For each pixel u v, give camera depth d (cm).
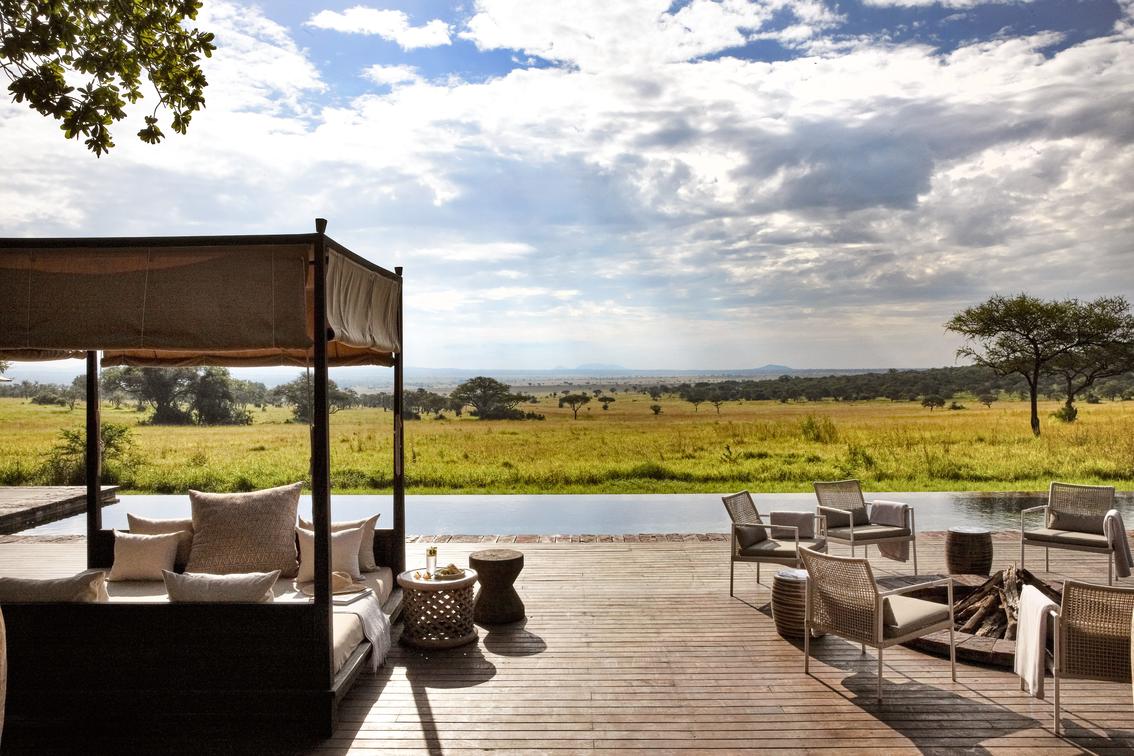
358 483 1753
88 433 601
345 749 372
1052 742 377
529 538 919
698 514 1284
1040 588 548
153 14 451
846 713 413
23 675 390
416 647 524
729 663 494
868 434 2483
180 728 391
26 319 397
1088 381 2944
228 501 571
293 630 389
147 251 396
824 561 452
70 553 848
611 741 380
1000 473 1708
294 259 392
